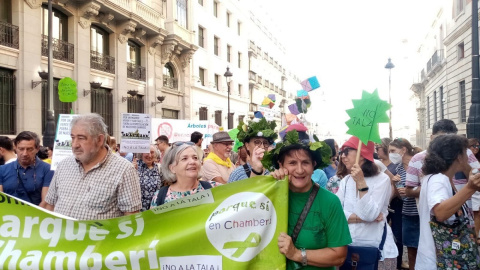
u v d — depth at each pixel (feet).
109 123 63.67
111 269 9.41
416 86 118.01
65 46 54.90
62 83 31.32
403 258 22.00
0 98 45.75
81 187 10.98
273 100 43.09
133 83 69.36
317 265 8.42
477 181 9.04
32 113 48.47
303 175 8.73
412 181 15.31
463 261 10.10
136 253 9.36
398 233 19.90
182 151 11.76
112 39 64.49
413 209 16.88
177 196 11.53
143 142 20.56
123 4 63.05
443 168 10.69
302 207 8.90
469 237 10.25
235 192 9.26
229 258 8.93
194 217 9.37
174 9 78.59
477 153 16.25
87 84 57.67
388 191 12.91
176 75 84.53
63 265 9.53
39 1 49.78
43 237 9.87
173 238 9.26
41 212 9.98
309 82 25.16
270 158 9.22
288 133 8.81
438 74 88.74
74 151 10.73
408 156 20.04
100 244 9.63
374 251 11.44
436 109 94.99
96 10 57.62
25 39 47.75
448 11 77.51
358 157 12.03
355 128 11.70
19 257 9.66
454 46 73.05
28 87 48.06
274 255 8.69
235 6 117.91
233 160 29.91
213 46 101.50
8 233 9.93
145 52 73.00
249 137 13.62
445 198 10.14
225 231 9.06
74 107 55.42
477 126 37.83
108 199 10.85
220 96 105.09
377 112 11.55
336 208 8.70
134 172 11.28
